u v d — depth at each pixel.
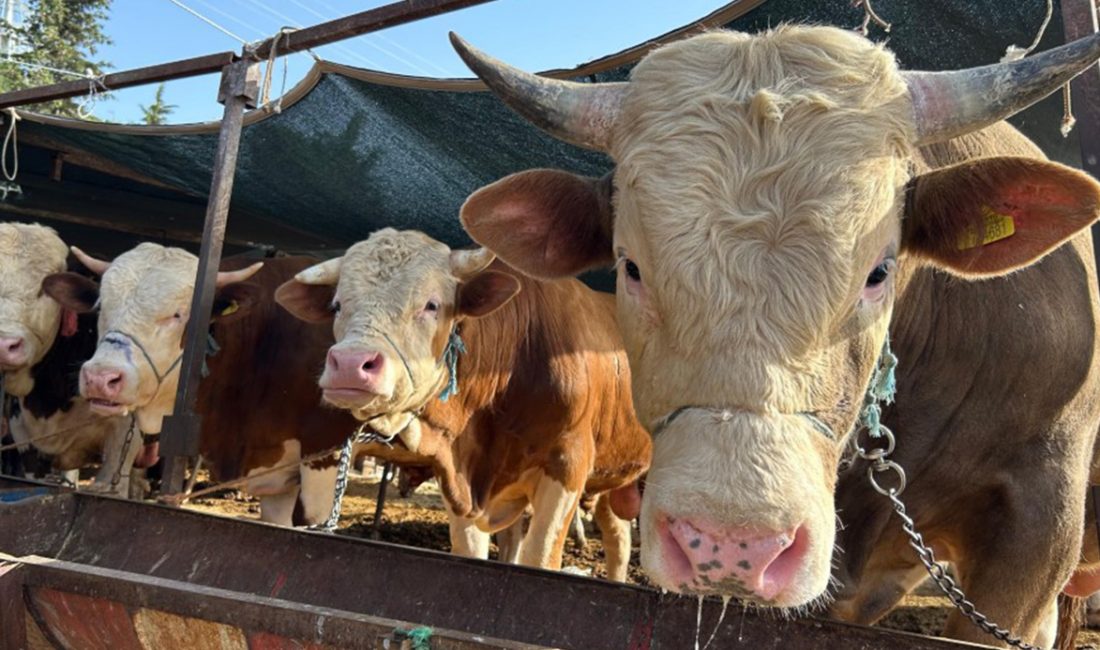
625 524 2.79
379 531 3.47
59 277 2.31
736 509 0.66
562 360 2.12
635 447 2.48
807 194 0.75
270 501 2.48
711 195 0.76
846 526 1.23
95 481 2.51
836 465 0.78
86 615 0.92
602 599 1.09
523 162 2.43
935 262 0.96
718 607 1.02
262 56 1.85
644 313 0.81
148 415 2.21
